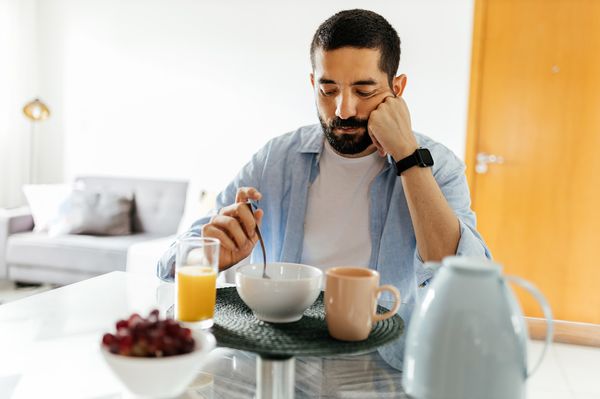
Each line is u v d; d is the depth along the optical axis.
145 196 3.66
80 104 4.07
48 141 4.17
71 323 1.02
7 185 4.05
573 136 3.01
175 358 0.57
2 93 3.96
